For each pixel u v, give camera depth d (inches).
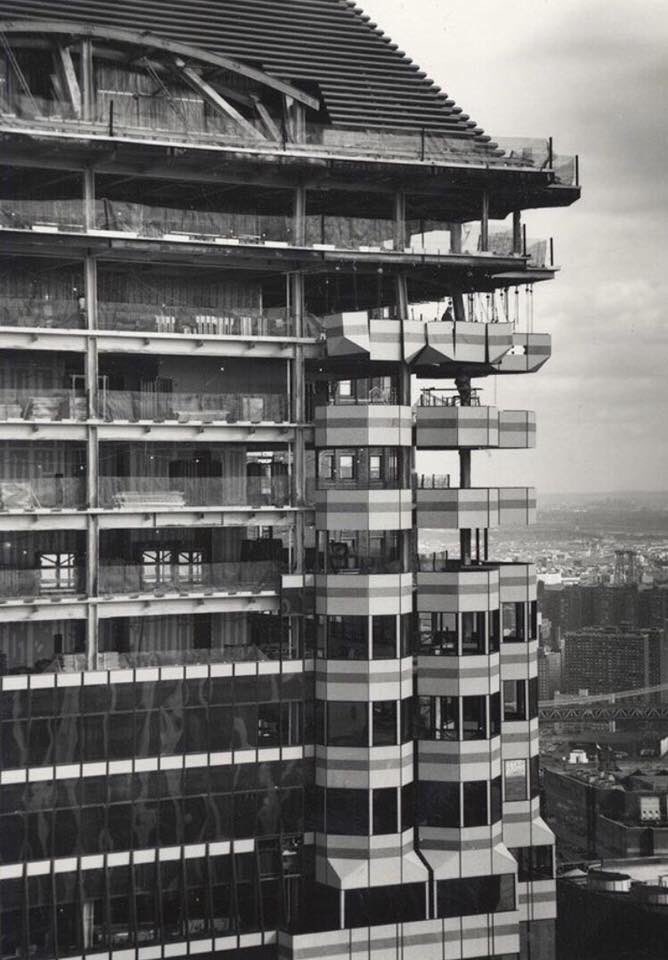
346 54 2383.1
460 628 2306.8
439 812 2303.2
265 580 2304.4
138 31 2198.6
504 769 2440.9
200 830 2198.6
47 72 2245.3
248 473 2527.1
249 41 2330.2
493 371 2573.8
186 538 2437.3
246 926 2223.2
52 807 2108.8
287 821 2253.9
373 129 2336.4
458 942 2265.0
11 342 2150.6
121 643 2370.8
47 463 2338.8
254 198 2517.2
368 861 2234.3
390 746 2246.6
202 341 2258.9
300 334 2330.2
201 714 2198.6
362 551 2373.3
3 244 2150.6
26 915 2084.2
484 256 2394.2
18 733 2090.3
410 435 2305.6
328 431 2268.7
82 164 2190.0
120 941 2149.4
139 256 2237.9
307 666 2265.0
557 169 2445.9
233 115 2267.5
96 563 2198.6
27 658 2309.3
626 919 2593.5
